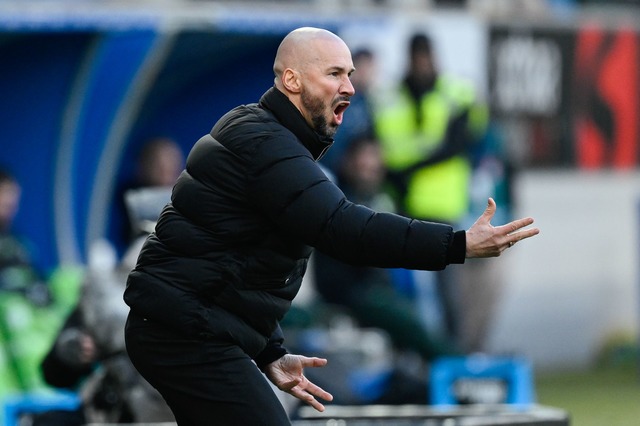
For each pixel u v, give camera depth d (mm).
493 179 42000
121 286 21125
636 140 47375
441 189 40438
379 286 36750
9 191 34312
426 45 40531
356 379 28391
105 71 36312
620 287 48250
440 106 40562
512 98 43469
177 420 15031
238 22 34156
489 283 43250
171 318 14188
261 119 14188
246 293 14258
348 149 38969
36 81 36906
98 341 20656
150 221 21344
